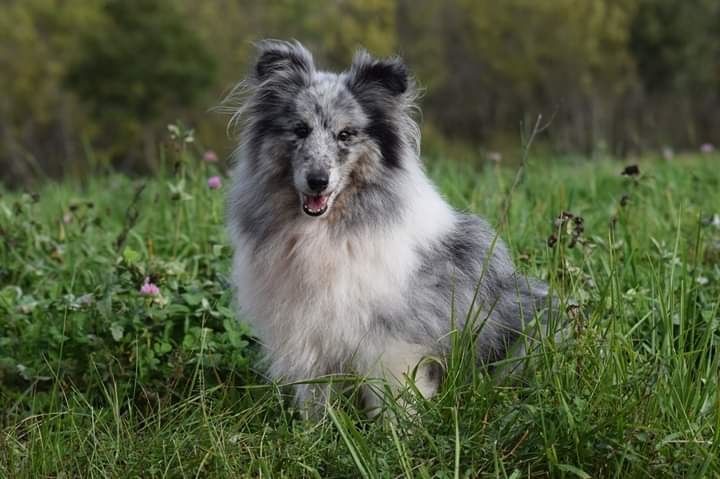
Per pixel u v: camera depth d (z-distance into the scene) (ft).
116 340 17.76
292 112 15.92
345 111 15.81
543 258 19.80
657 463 12.93
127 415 16.70
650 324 16.53
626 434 13.17
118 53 129.08
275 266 15.83
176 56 130.41
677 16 139.85
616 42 143.54
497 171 28.94
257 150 16.25
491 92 156.66
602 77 145.48
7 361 17.80
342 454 13.78
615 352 14.48
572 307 15.19
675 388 13.93
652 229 22.36
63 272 21.59
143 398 17.33
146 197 27.43
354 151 15.67
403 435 13.89
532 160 34.73
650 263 17.31
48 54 138.10
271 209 15.89
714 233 21.72
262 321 16.30
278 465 13.87
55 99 132.16
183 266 20.25
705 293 18.34
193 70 130.93
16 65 134.31
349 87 16.19
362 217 15.55
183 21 134.10
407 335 15.52
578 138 78.07
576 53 148.15
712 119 107.45
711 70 135.74
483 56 156.35
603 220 23.61
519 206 24.56
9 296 19.57
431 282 15.89
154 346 18.01
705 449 12.85
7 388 17.85
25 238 23.29
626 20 143.23
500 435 13.61
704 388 13.97
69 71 131.85
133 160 127.95
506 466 13.30
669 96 127.75
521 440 13.43
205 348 17.54
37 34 141.69
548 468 13.26
